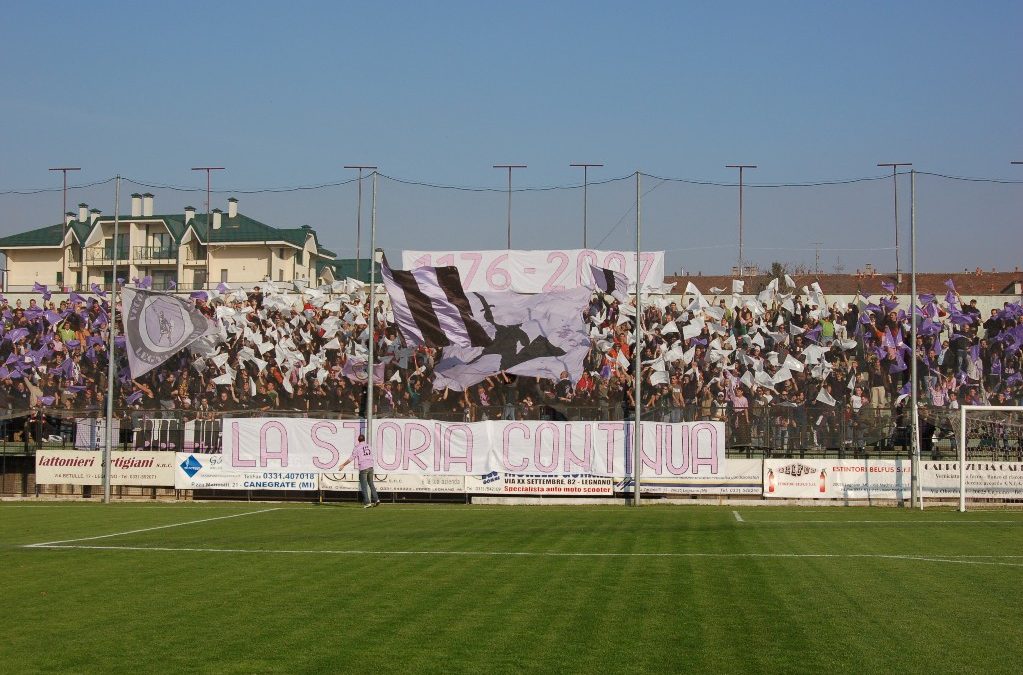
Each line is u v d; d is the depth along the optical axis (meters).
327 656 12.34
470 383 41.59
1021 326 40.62
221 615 14.82
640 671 11.69
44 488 38.28
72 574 18.81
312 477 37.38
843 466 35.84
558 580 17.92
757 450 36.69
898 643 13.08
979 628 13.98
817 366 42.34
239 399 43.91
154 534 25.70
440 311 41.62
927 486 35.25
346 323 44.12
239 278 51.41
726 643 13.02
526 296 41.75
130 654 12.48
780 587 17.23
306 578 18.22
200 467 37.75
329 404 43.94
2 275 48.97
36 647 12.86
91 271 52.22
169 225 52.12
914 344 35.25
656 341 43.19
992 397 40.66
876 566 19.81
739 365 42.94
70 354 44.03
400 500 37.09
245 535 25.42
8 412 39.03
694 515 31.73
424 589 16.97
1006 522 29.22
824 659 12.25
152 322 42.06
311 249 56.16
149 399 43.53
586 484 36.66
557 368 41.44
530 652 12.52
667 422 36.97
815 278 42.75
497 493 36.84
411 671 11.67
